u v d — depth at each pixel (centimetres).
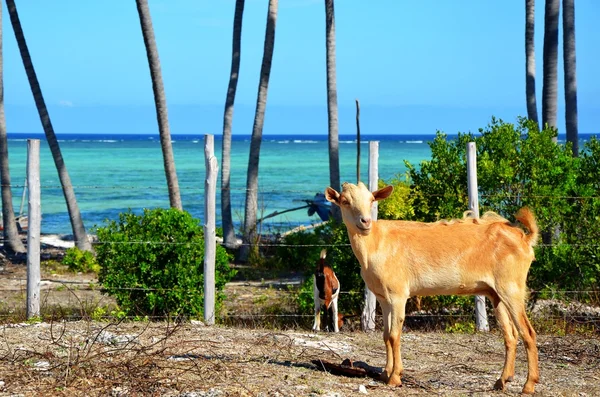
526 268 723
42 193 5056
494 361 869
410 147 14562
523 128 1277
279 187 5300
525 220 729
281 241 2114
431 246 720
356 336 1002
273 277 1822
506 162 1192
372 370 777
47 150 12338
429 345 953
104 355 765
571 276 1191
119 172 6956
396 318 722
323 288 1120
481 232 730
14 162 8344
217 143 17188
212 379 700
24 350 777
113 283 1189
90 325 987
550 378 792
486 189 1208
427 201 1233
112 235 1205
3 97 2127
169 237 1206
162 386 671
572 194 1219
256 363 779
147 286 1191
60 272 1834
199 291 1192
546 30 1672
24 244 2298
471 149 1102
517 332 740
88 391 659
